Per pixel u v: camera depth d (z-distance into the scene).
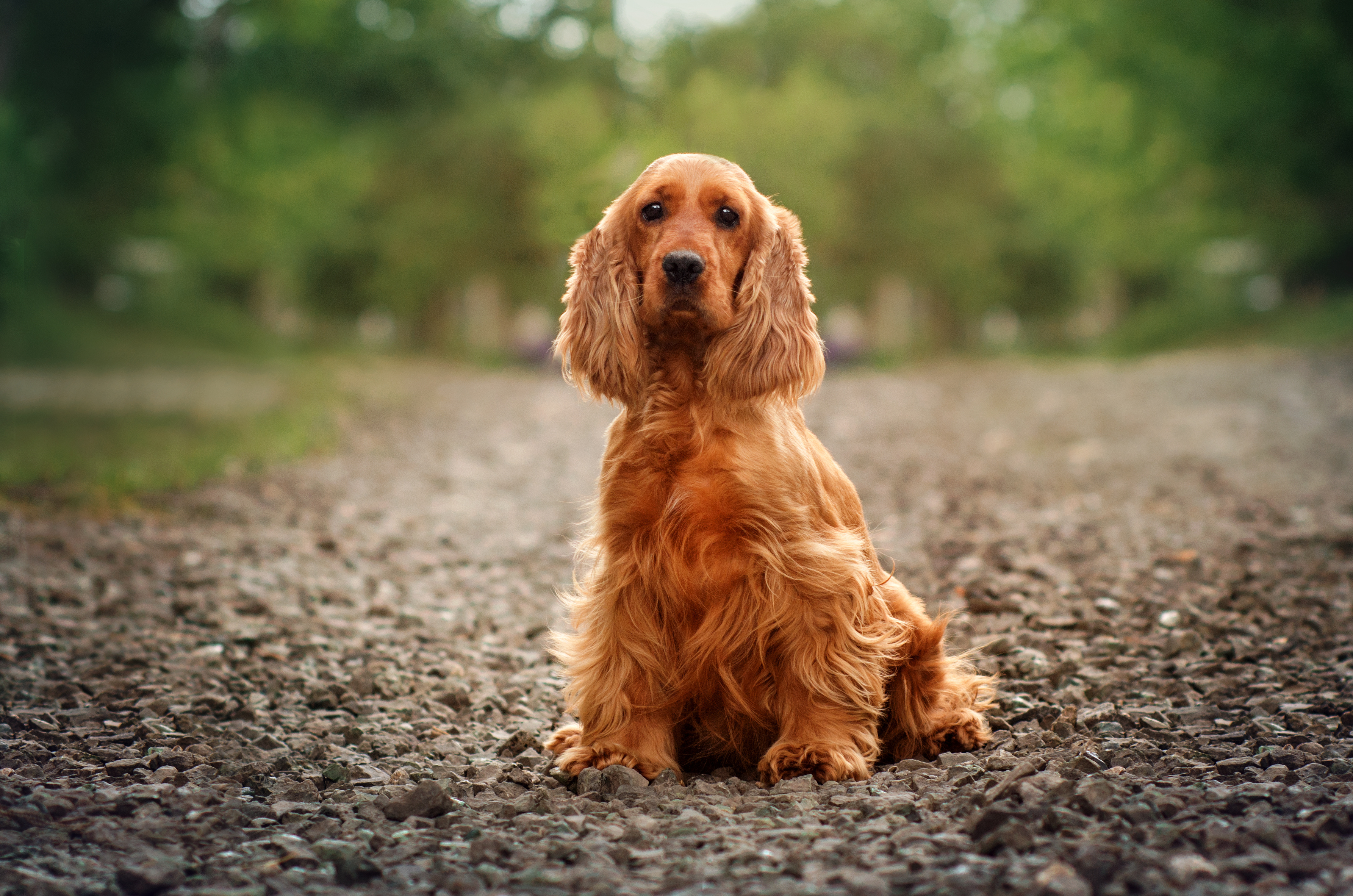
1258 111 24.81
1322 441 10.31
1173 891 2.31
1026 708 4.01
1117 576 5.86
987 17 36.03
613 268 3.70
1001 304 40.72
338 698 4.43
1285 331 24.89
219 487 9.69
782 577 3.40
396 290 35.00
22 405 17.20
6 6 24.25
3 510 8.16
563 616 6.00
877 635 3.56
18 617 5.47
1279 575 5.70
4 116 21.88
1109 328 42.72
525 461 11.70
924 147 37.06
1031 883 2.32
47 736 3.76
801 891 2.38
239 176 32.91
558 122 30.27
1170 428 11.84
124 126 31.55
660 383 3.55
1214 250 38.88
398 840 2.83
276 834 2.88
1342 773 3.08
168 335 32.97
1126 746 3.38
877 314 38.75
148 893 2.48
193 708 4.16
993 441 11.69
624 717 3.49
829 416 14.55
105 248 34.28
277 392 19.83
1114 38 28.02
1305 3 24.77
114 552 7.06
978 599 5.57
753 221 3.67
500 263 34.38
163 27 31.56
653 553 3.48
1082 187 32.53
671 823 2.93
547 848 2.73
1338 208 27.30
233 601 6.02
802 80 33.47
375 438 13.39
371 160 36.00
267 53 35.03
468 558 7.40
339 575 6.81
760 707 3.54
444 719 4.25
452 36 37.34
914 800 3.02
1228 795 2.86
